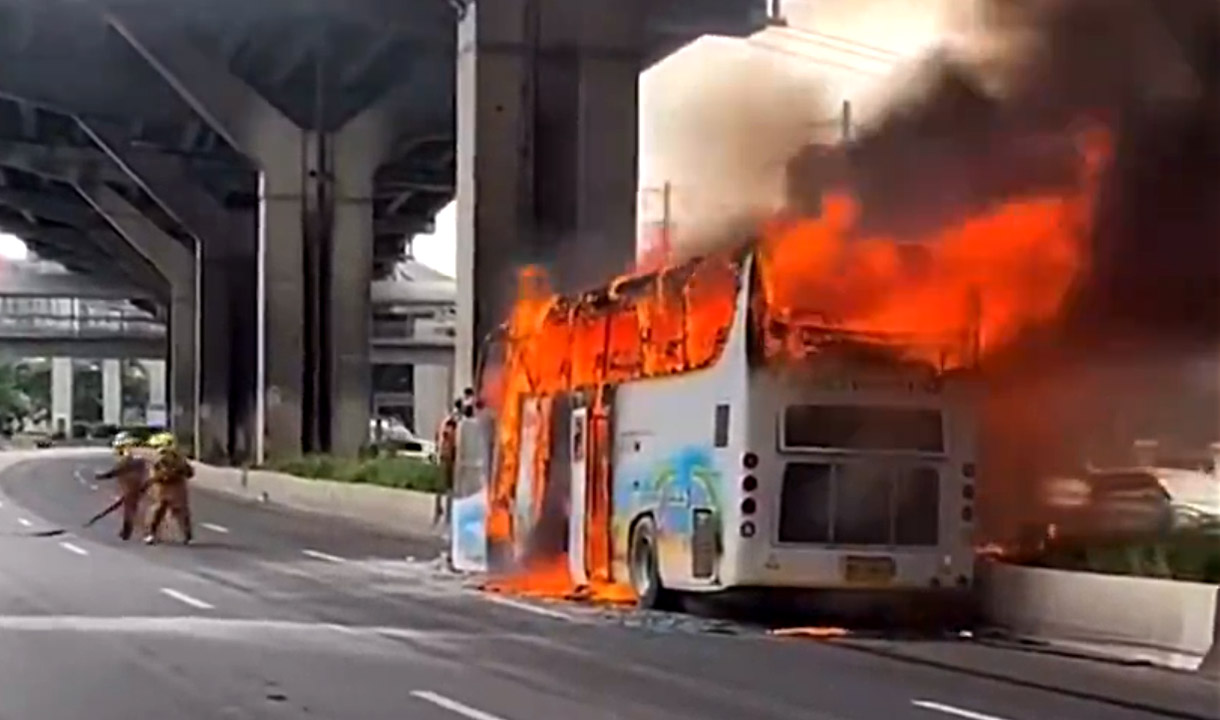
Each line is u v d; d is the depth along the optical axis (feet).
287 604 134.72
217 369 491.72
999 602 122.93
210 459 479.82
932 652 110.01
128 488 212.02
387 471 282.36
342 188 351.67
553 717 79.36
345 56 337.31
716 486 122.62
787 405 120.47
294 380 349.00
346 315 351.67
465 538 165.99
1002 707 86.02
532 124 224.12
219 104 340.39
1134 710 86.33
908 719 80.89
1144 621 108.99
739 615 128.16
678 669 98.68
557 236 224.33
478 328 220.43
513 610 132.26
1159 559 115.65
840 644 113.70
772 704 84.84
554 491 148.56
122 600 135.44
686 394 127.34
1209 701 90.27
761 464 120.16
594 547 140.15
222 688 88.22
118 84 371.76
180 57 334.44
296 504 305.53
